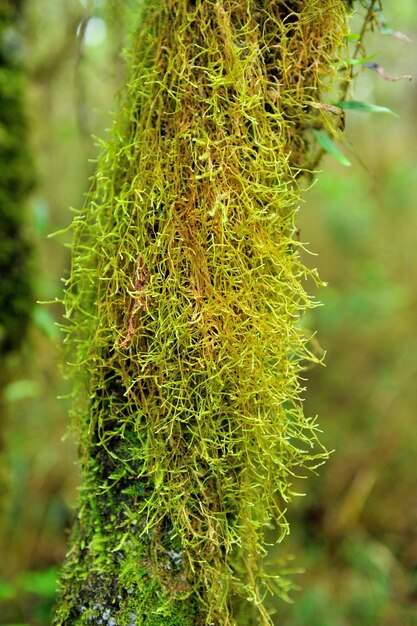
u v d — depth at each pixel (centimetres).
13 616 144
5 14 125
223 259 76
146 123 78
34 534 179
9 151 126
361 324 234
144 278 76
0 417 131
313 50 79
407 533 190
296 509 195
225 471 77
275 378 78
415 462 206
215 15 77
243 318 77
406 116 251
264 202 78
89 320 81
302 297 78
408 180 227
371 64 84
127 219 77
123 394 78
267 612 84
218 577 77
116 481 80
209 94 77
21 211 128
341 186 200
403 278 244
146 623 78
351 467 207
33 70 160
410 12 200
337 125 83
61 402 194
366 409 221
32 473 194
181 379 76
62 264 169
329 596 166
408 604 168
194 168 76
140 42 81
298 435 79
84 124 135
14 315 128
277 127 79
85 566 81
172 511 78
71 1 161
